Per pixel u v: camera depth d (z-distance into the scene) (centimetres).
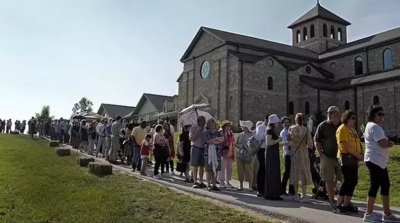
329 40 6050
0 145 2691
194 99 5312
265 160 1189
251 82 4703
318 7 6191
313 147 1193
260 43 5275
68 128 3516
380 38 5181
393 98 4453
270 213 966
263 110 4734
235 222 855
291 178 1166
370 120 879
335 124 1028
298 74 5116
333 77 5491
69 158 2083
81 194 1112
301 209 1009
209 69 5116
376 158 850
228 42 4834
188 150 1554
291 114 4944
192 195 1202
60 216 894
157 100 8044
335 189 1117
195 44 5441
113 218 874
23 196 1069
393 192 1467
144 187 1252
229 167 1445
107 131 2200
